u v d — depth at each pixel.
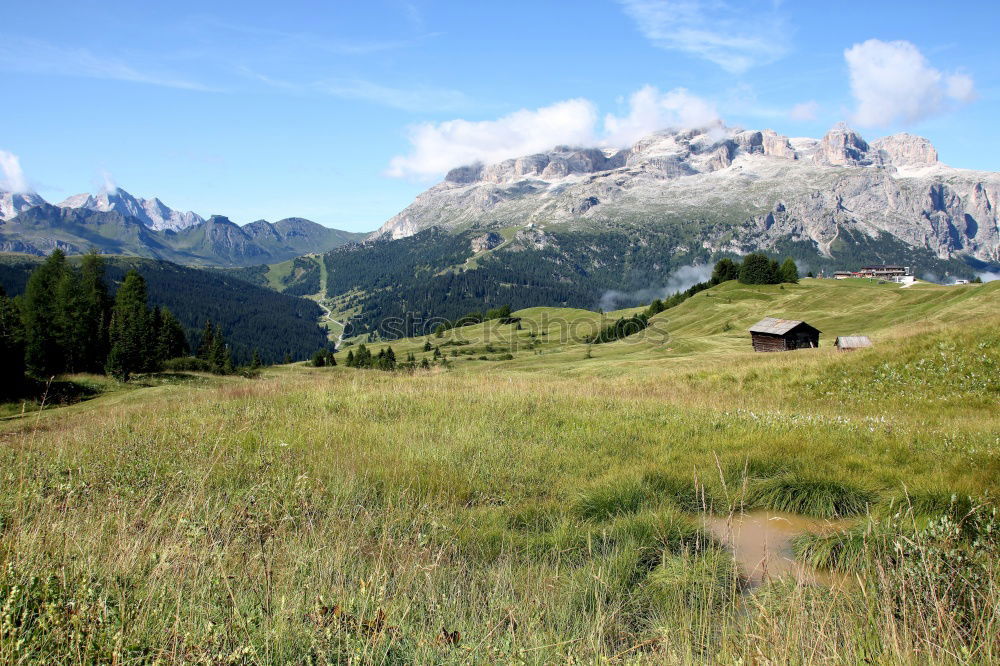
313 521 6.41
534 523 7.39
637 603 5.25
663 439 11.94
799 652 3.79
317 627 3.79
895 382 22.47
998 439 10.50
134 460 9.09
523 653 3.71
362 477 8.70
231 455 9.80
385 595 4.46
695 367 37.66
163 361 64.38
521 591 5.19
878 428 12.33
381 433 12.21
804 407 21.41
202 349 98.44
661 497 7.95
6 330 43.47
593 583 5.37
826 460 9.68
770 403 22.47
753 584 5.64
